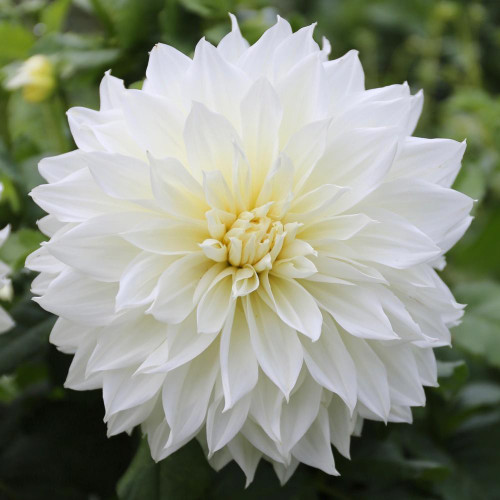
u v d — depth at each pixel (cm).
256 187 55
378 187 53
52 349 61
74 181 52
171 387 52
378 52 142
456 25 117
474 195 74
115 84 54
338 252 53
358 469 63
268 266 53
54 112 70
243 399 52
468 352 68
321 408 54
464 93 95
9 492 62
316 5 149
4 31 70
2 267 57
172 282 52
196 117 52
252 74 54
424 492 65
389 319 53
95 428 63
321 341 53
